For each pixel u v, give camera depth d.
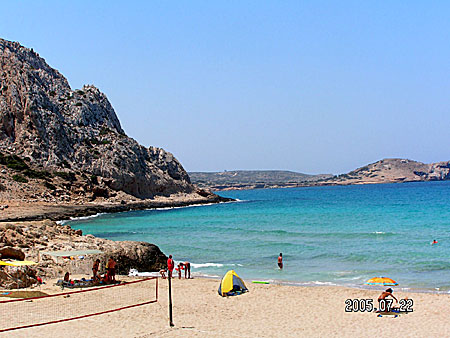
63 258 31.00
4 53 137.38
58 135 124.44
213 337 17.12
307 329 18.58
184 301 23.52
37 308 20.77
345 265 34.22
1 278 24.31
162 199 130.12
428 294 24.34
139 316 19.95
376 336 17.55
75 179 115.62
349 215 78.44
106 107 153.75
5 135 120.62
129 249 34.84
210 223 72.06
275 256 39.25
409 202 111.00
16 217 77.31
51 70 151.25
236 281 25.56
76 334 16.97
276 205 119.56
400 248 40.50
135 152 137.62
